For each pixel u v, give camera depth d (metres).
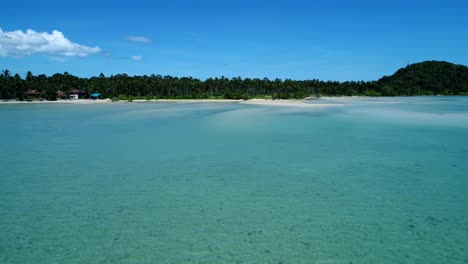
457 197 13.98
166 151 23.31
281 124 38.44
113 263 9.24
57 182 16.22
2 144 26.53
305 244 10.23
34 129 36.22
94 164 19.77
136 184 15.87
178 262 9.29
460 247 10.05
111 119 47.56
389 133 30.91
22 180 16.55
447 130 32.72
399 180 16.27
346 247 10.06
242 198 13.97
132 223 11.64
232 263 9.23
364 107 71.50
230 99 132.00
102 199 13.91
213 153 22.55
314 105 80.75
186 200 13.77
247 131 32.66
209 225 11.48
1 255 9.65
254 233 10.91
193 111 62.38
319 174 17.36
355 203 13.38
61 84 141.75
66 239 10.55
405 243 10.29
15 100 121.50
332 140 27.20
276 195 14.31
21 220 11.90
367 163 19.58
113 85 146.12
